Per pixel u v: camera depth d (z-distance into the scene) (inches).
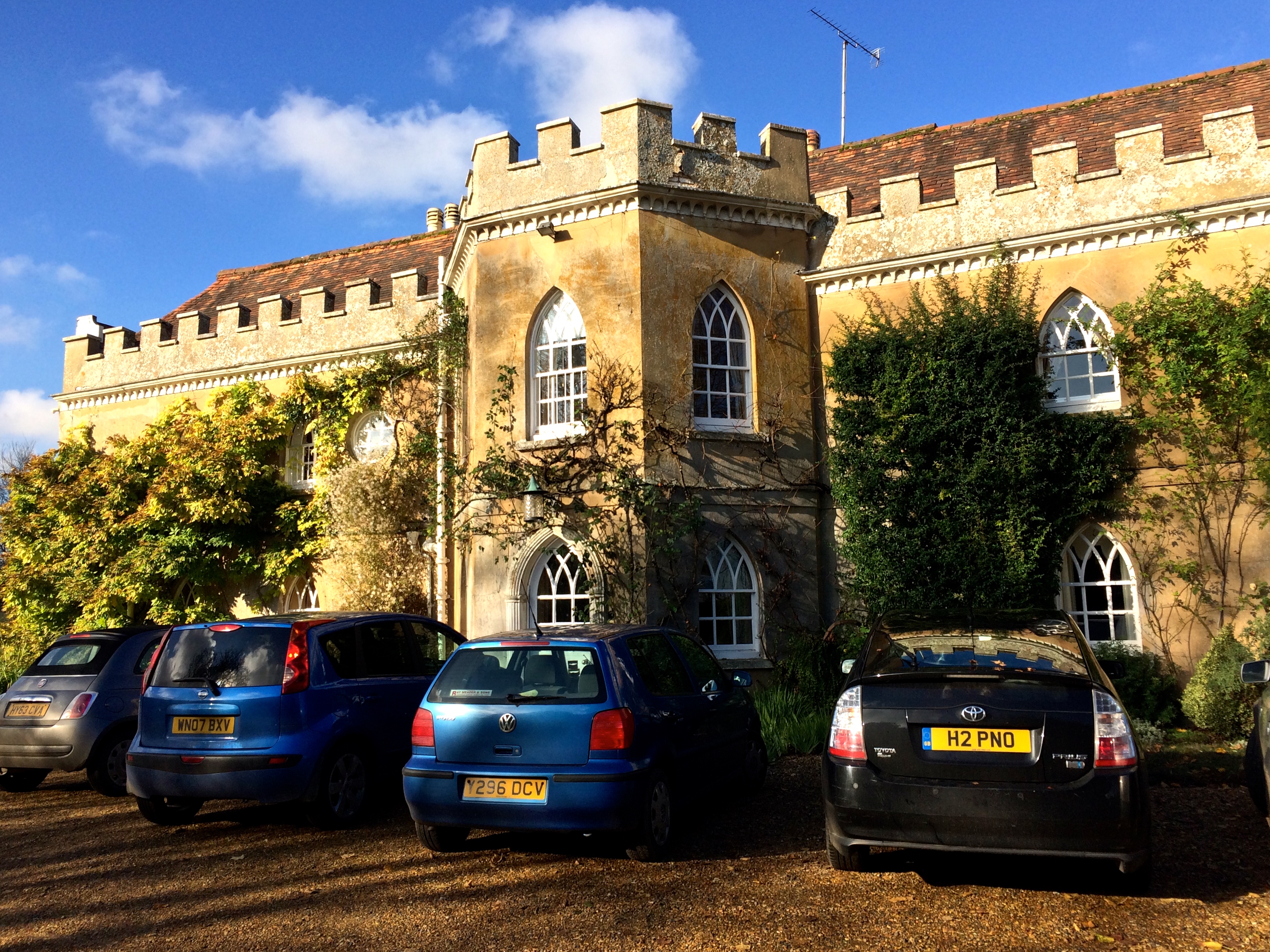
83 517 652.7
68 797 336.2
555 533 485.1
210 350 687.7
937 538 452.8
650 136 486.6
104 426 725.9
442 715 228.1
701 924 183.8
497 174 522.0
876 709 196.9
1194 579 435.2
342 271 806.5
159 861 243.1
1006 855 215.5
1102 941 170.9
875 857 225.0
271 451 662.5
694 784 251.4
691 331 486.0
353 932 185.6
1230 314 430.9
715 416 494.0
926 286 497.0
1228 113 448.5
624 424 466.0
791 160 522.3
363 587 568.1
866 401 476.7
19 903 210.2
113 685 336.2
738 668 469.1
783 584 483.5
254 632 272.2
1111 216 463.8
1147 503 446.9
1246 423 424.5
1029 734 186.4
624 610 454.9
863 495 465.1
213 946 181.5
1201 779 293.0
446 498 549.0
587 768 215.0
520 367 507.5
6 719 331.0
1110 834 179.0
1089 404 468.8
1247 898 191.0
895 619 242.7
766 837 246.7
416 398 611.2
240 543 633.0
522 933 181.9
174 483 614.9
